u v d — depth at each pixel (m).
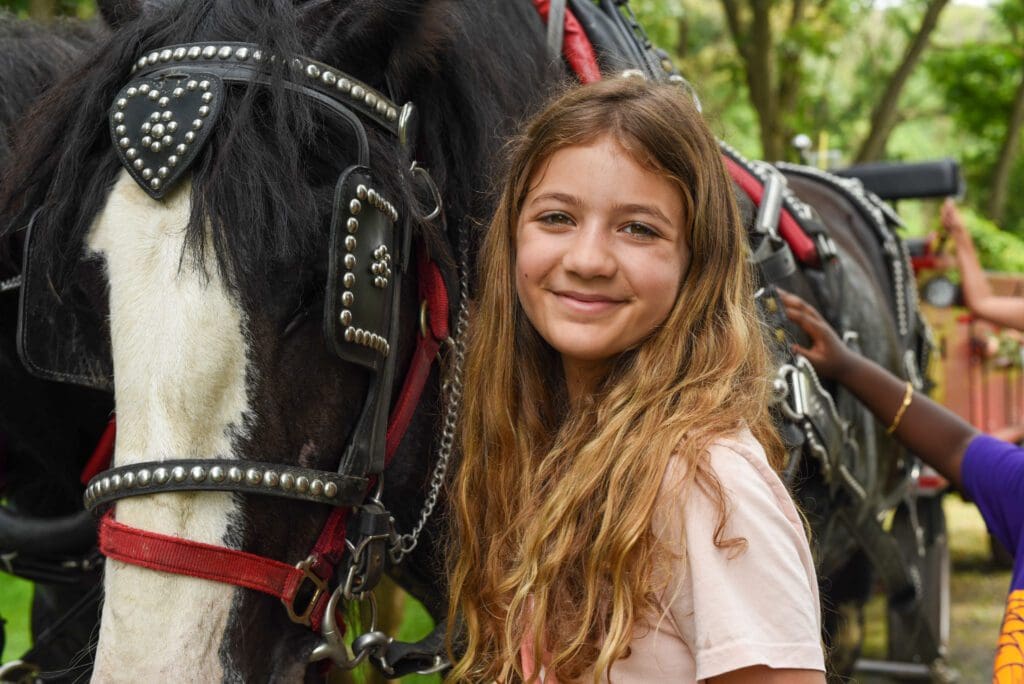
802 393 2.24
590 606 1.42
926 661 3.70
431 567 2.01
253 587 1.46
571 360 1.61
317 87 1.62
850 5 12.12
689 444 1.39
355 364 1.56
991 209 14.23
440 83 1.83
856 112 14.10
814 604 1.35
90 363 1.60
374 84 1.73
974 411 5.66
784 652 1.29
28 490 2.81
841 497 2.71
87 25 2.77
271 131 1.52
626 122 1.46
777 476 1.42
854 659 3.51
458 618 1.77
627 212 1.47
